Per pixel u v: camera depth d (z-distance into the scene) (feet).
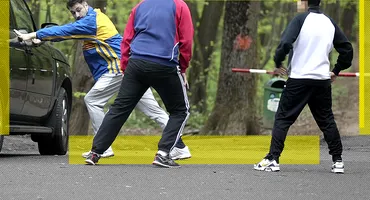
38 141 53.83
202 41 124.67
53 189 33.47
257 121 87.92
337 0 120.26
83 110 80.74
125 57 43.19
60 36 46.16
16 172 38.73
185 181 36.78
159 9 42.42
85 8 46.91
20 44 47.01
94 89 47.26
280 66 42.09
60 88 54.03
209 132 87.92
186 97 43.16
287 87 42.09
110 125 43.14
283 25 133.28
